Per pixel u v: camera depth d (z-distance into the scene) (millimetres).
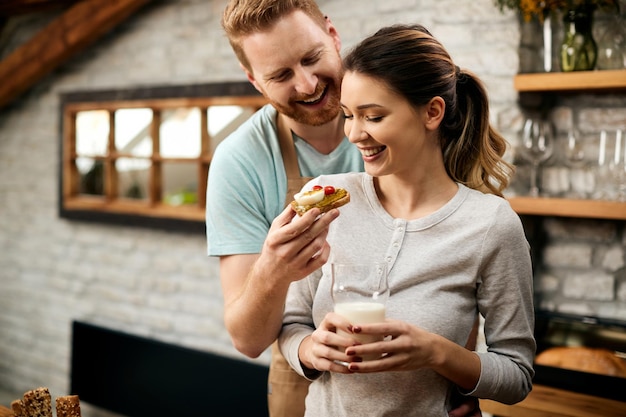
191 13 3422
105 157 3846
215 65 3330
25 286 4418
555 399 2229
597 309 2463
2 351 4582
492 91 2471
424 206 1258
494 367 1182
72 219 3996
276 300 1249
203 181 3406
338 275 1137
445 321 1178
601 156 2336
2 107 4371
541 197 2496
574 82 2238
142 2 3389
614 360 2203
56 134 4129
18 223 4438
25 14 4152
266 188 1571
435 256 1193
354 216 1281
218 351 3436
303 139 1608
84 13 3582
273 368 1631
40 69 3908
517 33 2402
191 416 3426
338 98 1515
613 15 2289
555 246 2545
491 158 1359
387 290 1127
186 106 3396
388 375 1188
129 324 3832
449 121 1288
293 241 1144
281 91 1462
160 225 3555
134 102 3637
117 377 3768
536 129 2357
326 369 1133
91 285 4023
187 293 3562
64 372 4191
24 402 1369
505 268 1193
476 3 2484
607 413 2143
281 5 1405
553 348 2344
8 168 4477
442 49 1218
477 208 1218
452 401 1276
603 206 2207
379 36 1182
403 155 1180
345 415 1224
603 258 2451
